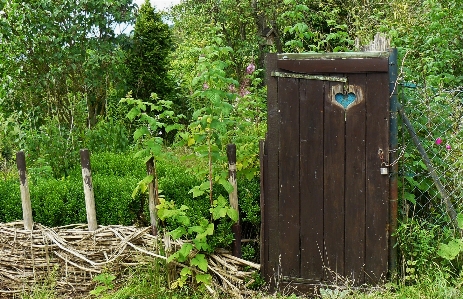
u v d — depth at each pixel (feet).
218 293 13.66
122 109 28.25
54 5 29.58
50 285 14.43
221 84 14.29
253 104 17.21
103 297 13.82
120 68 32.37
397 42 18.51
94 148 23.30
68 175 19.85
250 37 43.19
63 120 27.96
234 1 41.19
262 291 14.11
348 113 13.05
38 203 15.60
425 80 16.97
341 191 13.35
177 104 35.58
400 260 13.61
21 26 27.84
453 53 19.22
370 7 25.18
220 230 14.29
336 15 26.13
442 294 12.36
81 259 14.66
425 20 20.06
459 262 13.73
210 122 13.69
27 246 14.87
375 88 12.84
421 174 14.49
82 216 15.67
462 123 14.80
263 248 14.06
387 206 13.16
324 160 13.33
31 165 20.20
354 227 13.41
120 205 15.40
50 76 28.89
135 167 19.42
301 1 34.37
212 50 13.83
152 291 13.71
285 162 13.52
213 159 14.42
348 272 13.58
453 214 13.98
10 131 24.00
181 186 15.83
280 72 13.21
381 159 13.00
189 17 44.65
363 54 12.78
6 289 14.96
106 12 30.99
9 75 27.53
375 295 12.86
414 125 14.69
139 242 14.66
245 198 14.84
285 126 13.39
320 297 13.61
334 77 12.95
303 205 13.60
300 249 13.78
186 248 13.52
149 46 34.88
